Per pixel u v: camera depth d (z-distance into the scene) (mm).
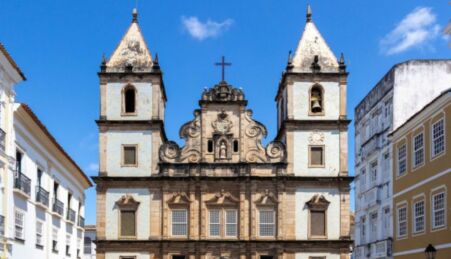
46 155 39500
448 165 34594
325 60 48906
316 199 46750
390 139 44969
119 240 46125
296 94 48312
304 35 49875
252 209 46719
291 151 47625
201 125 48281
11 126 32094
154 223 46531
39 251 37750
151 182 47031
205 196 47000
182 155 47875
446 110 34938
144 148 47594
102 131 47656
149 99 48156
